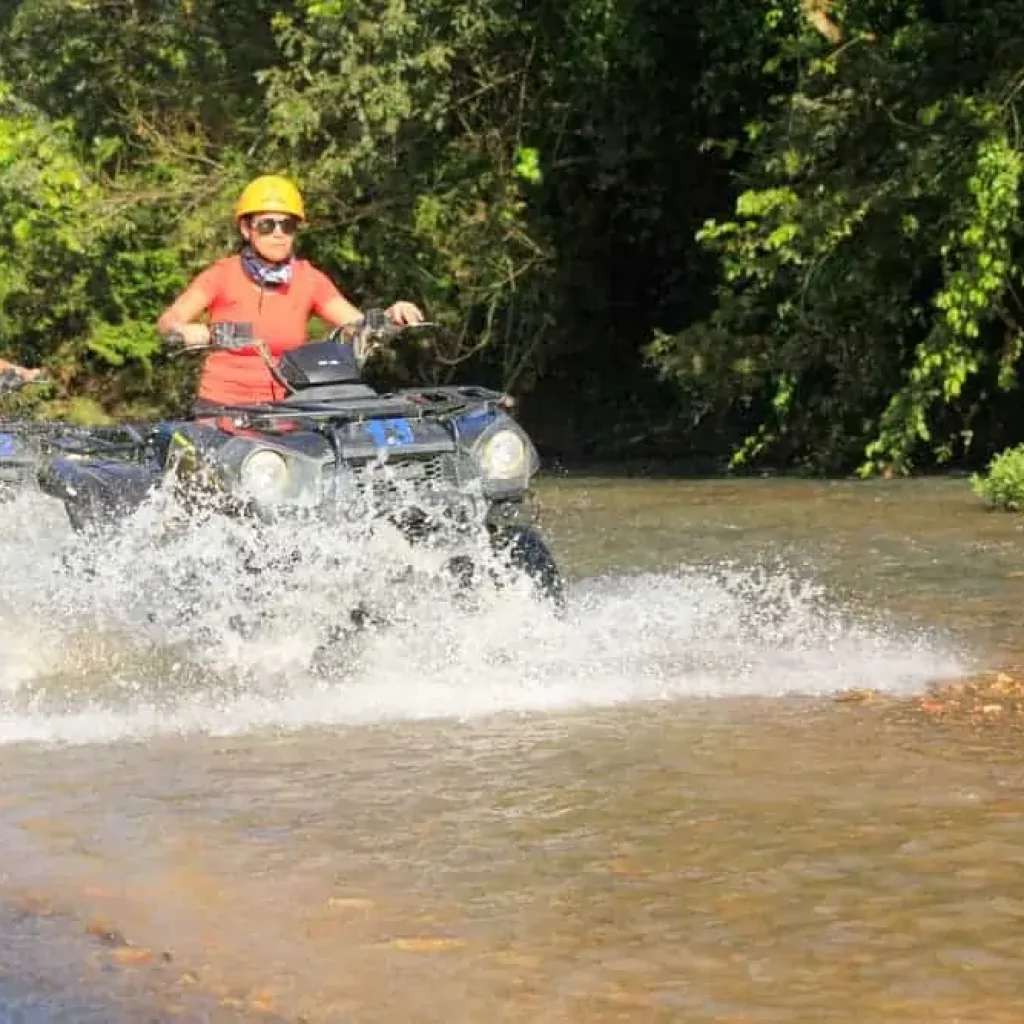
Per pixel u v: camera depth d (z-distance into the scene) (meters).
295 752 9.12
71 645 11.74
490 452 11.41
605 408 37.19
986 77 25.98
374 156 31.42
